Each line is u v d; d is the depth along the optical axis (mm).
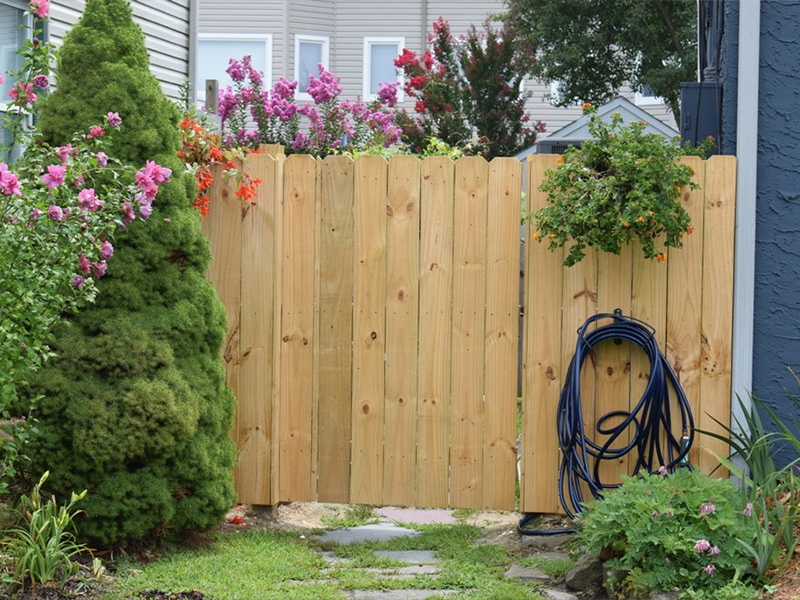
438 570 4855
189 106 6258
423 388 5781
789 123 5469
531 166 5672
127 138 5090
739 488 5348
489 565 5004
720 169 5484
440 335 5762
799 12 5441
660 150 5254
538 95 21359
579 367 5473
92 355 4840
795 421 5344
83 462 4738
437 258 5750
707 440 5523
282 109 13000
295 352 5914
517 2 20312
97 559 4512
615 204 5230
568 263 5441
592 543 4539
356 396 5840
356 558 5102
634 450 5602
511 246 5672
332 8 21891
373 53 22031
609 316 5520
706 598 4219
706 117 7625
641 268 5543
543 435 5652
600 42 19703
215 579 4527
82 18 5254
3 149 4609
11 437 4613
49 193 4457
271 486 5875
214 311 5359
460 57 16797
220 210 5883
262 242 5855
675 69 19297
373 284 5816
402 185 5773
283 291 5914
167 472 4984
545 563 4949
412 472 5809
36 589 4172
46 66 4738
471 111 16500
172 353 5082
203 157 5832
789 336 5504
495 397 5715
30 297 4285
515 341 5691
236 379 5891
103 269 4656
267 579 4578
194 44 10648
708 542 4312
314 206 5875
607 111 14117
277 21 21172
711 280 5508
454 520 6164
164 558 4883
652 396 5406
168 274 5172
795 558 4441
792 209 5484
